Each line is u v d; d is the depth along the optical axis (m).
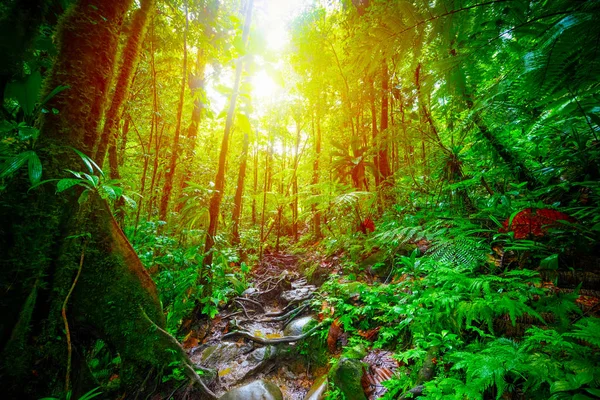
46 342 1.71
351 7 4.70
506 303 1.48
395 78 3.94
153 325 2.15
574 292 1.47
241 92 3.87
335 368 2.02
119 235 2.16
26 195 1.58
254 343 2.97
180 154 5.64
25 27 1.40
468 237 2.27
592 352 1.11
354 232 5.05
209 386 2.29
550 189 2.14
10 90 1.39
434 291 2.03
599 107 0.95
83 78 1.82
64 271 1.77
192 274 3.24
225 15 4.65
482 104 1.00
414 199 4.12
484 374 1.16
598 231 1.71
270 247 8.61
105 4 1.94
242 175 6.79
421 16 0.94
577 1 0.66
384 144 4.03
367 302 2.74
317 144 8.75
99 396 1.90
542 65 0.70
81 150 1.83
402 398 1.52
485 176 2.73
